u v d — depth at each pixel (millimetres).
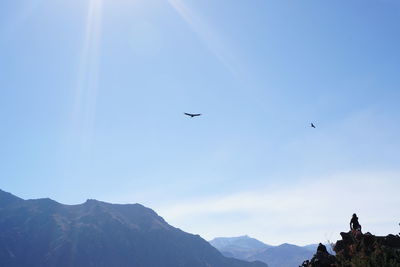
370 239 24688
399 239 24422
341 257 23047
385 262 19953
